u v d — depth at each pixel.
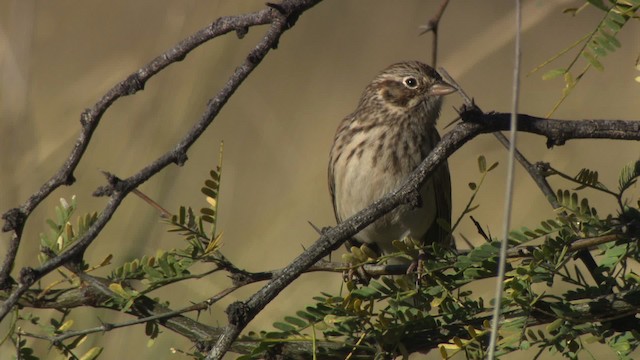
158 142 12.17
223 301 10.55
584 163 14.91
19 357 6.80
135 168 12.09
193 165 15.90
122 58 15.73
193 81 12.38
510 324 6.22
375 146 11.34
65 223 7.04
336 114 18.14
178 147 6.01
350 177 11.50
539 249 6.20
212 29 6.20
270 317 10.42
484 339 6.11
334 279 10.83
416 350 6.43
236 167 16.20
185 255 6.76
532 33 21.31
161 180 11.33
